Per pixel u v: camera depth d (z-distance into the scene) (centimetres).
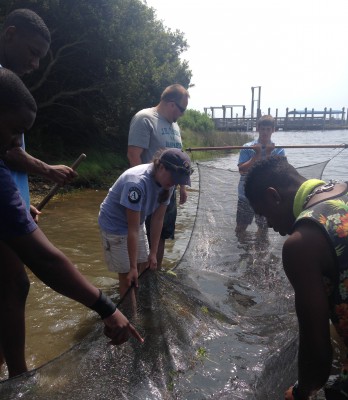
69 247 586
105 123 1416
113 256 365
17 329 261
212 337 295
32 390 217
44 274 203
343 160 1515
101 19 1226
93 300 208
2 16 1088
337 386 203
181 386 248
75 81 1360
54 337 352
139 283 314
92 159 1371
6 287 257
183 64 1652
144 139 437
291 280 181
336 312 184
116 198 355
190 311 311
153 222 376
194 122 2723
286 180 202
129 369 246
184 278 378
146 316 288
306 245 175
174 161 335
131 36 1323
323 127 5844
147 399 234
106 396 228
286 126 5794
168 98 446
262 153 531
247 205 455
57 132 1407
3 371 282
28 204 304
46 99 1330
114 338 217
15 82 202
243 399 245
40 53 290
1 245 248
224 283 384
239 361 272
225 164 1772
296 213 196
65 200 947
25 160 295
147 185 339
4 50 286
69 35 1225
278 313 338
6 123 202
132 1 1316
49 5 1153
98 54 1277
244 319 325
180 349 271
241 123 4959
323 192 191
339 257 176
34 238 200
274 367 270
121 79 1311
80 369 237
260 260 421
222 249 444
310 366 183
